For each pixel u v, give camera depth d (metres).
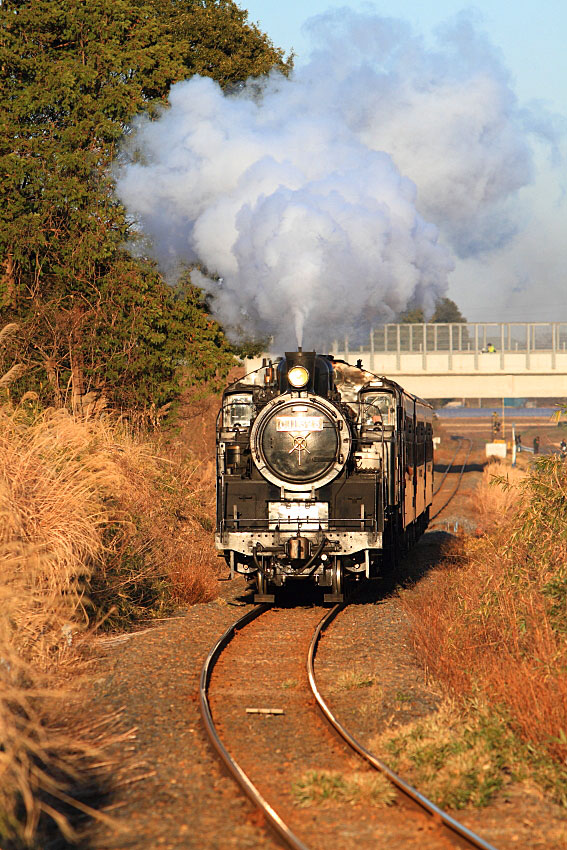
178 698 26.75
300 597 45.81
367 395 44.94
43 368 68.38
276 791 19.78
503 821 18.45
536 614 29.03
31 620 29.30
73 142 67.31
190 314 72.81
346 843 17.22
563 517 34.47
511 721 23.45
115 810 18.86
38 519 33.28
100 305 69.94
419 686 27.88
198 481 66.81
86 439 42.34
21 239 66.50
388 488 43.66
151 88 72.00
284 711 25.70
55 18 68.94
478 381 147.00
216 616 39.31
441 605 36.53
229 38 91.12
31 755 21.25
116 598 37.38
